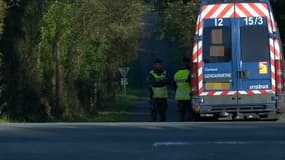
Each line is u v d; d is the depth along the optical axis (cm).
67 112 9025
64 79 9019
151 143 3122
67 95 9144
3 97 6969
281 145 3028
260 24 4806
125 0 10712
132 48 13412
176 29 12719
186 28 11975
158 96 6162
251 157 2789
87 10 9556
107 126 3891
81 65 9931
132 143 3136
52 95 8331
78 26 9412
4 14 6575
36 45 7512
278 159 2755
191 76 5006
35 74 7500
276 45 4800
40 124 4119
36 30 7431
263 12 4806
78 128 3769
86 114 10256
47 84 8194
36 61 7569
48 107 8025
